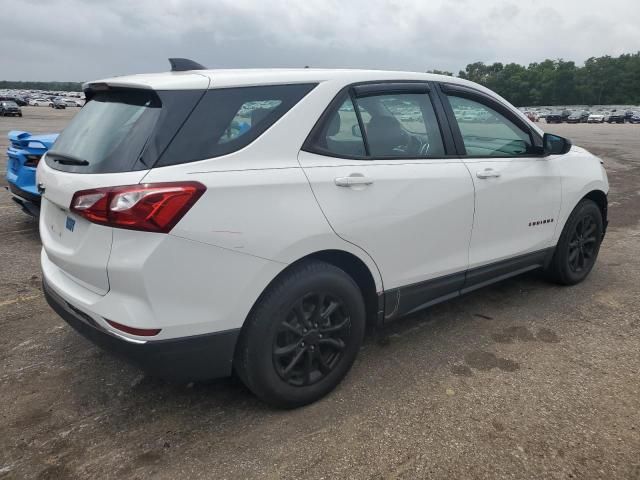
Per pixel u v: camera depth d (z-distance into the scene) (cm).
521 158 400
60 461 248
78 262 248
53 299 283
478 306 430
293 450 256
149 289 232
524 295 453
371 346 362
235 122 260
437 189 331
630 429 270
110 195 231
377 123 315
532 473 240
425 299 346
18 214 725
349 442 262
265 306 264
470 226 357
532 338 373
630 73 12481
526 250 412
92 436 266
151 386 311
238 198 248
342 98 299
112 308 239
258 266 256
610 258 560
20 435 266
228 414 285
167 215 230
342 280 290
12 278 479
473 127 372
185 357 248
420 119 340
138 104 263
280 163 267
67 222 265
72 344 360
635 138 2739
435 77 357
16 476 238
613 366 334
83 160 257
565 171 434
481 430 270
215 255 244
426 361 341
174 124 246
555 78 12900
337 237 282
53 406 291
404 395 302
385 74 329
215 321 250
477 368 332
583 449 255
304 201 269
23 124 3130
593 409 287
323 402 296
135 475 240
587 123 6806
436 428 272
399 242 315
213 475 239
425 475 239
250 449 257
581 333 380
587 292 459
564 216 438
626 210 814
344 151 295
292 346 279
